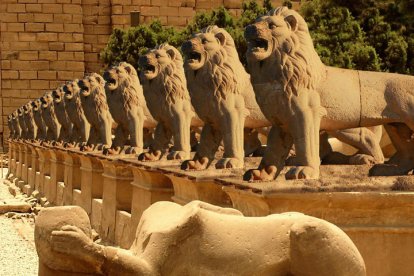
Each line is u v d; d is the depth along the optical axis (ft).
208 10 173.99
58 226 18.86
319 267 19.42
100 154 61.00
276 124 32.48
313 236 19.26
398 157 34.17
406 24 106.63
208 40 39.42
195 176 37.63
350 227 28.43
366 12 104.37
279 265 19.42
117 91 57.88
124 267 18.78
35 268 51.03
